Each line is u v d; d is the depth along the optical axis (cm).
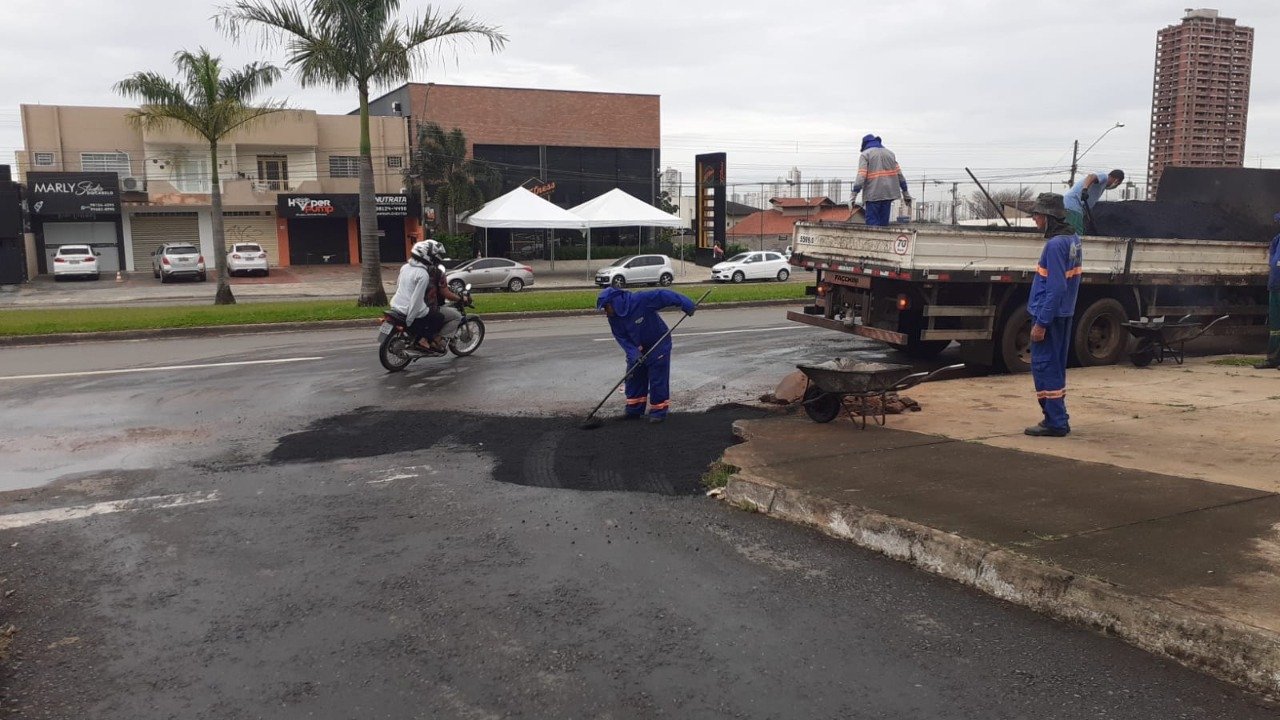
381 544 521
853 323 1102
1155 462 595
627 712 333
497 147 5262
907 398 820
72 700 351
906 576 453
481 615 420
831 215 7031
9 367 1224
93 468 704
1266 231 1272
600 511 572
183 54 2394
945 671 355
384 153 4838
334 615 424
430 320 1171
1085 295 1095
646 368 837
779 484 565
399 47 2017
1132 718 319
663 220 4369
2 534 548
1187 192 1334
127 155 4416
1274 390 884
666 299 819
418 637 398
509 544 515
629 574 465
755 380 1062
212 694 353
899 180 1215
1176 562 412
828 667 362
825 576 455
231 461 722
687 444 735
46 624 420
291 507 597
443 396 988
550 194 5175
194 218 4597
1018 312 1069
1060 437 680
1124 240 1087
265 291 3619
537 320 1925
